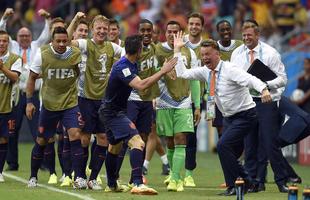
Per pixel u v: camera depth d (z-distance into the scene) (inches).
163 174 1955.0
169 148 1668.3
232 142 1483.8
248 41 1604.3
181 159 1579.7
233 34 2795.3
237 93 1477.6
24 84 1955.0
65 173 1652.3
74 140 1573.6
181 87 1594.5
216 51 1477.6
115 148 1485.0
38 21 3189.0
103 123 1488.7
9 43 1892.2
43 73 1573.6
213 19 2989.7
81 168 1573.6
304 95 2335.1
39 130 1592.0
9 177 1802.4
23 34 1948.8
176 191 1560.0
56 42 1557.6
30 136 2883.9
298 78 2532.0
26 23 3144.7
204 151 2669.8
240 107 1483.8
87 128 1608.0
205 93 1902.1
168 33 1632.6
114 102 1456.7
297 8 2908.5
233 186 1485.0
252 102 1493.6
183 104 1594.5
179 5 3129.9
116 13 3255.4
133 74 1424.7
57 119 1590.8
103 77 1620.3
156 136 1898.4
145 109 1637.6
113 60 1631.4
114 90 1443.2
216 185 1728.6
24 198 1397.6
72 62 1569.9
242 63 1616.6
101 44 1624.0
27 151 2544.3
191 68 1588.3
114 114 1459.2
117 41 1732.3
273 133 1594.5
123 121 1455.5
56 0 3348.9
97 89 1615.4
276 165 1594.5
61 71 1568.7
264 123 1595.7
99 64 1617.9
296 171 2105.1
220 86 1480.1
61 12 3275.1
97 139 1582.2
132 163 1454.2
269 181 1836.9
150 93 1628.9
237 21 2849.4
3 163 1715.1
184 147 1589.6
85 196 1422.2
